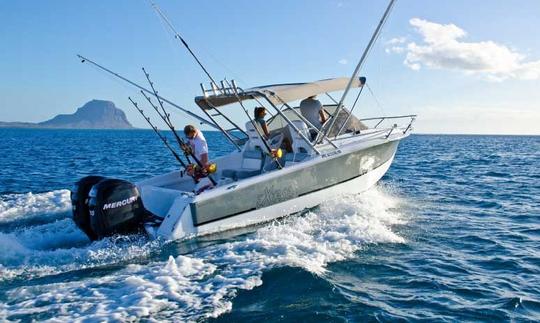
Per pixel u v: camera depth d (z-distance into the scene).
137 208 5.90
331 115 8.39
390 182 12.55
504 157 25.70
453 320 3.91
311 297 4.14
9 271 4.69
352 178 7.85
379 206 7.84
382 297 4.30
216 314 3.71
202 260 4.90
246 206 6.42
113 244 5.60
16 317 3.57
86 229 5.97
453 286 4.67
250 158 7.91
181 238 5.80
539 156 27.33
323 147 7.46
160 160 22.91
